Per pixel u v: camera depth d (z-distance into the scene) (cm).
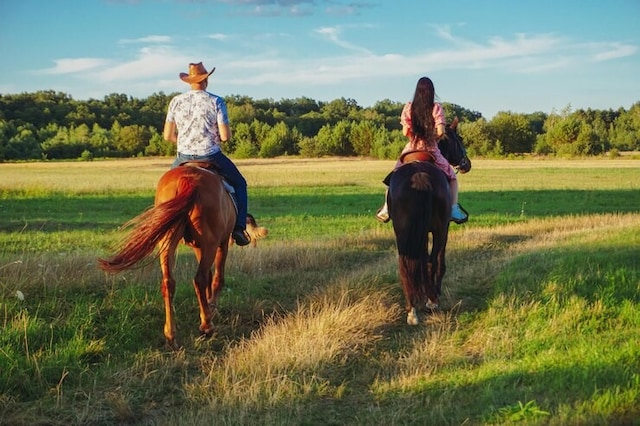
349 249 1304
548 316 762
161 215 636
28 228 1797
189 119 765
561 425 452
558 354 617
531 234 1545
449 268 1094
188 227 680
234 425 514
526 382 563
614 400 484
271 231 1700
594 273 909
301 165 6881
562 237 1430
